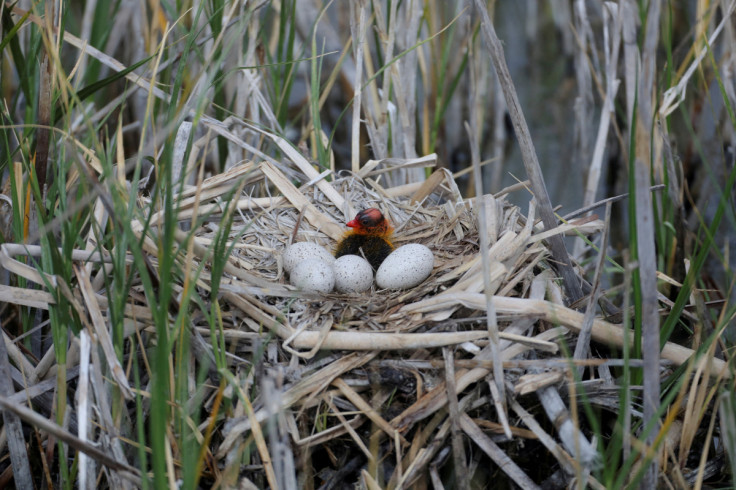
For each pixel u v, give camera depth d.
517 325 5.32
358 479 5.24
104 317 5.33
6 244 5.20
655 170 7.41
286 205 7.04
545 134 11.32
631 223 4.93
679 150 9.75
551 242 5.98
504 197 7.14
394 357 5.36
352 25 7.80
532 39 13.01
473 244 6.51
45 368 5.56
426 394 5.05
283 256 6.38
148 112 5.16
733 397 4.93
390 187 8.14
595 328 5.39
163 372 4.07
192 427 4.69
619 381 5.37
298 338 5.31
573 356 5.30
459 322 5.33
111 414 4.88
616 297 8.27
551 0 12.69
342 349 5.30
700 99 9.14
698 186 9.65
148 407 5.30
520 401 5.26
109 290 4.77
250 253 6.60
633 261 4.68
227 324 5.52
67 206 5.69
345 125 11.03
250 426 4.70
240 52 6.86
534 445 5.37
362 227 6.68
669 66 7.09
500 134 10.43
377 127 8.25
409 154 8.22
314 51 7.50
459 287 5.70
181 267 5.27
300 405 5.06
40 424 4.05
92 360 4.85
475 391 5.08
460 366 5.12
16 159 6.86
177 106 5.64
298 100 11.36
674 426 5.43
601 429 5.56
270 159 7.13
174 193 6.44
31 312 6.09
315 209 7.03
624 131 10.11
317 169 7.74
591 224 6.37
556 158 10.83
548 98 12.02
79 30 9.34
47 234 4.71
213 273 4.63
